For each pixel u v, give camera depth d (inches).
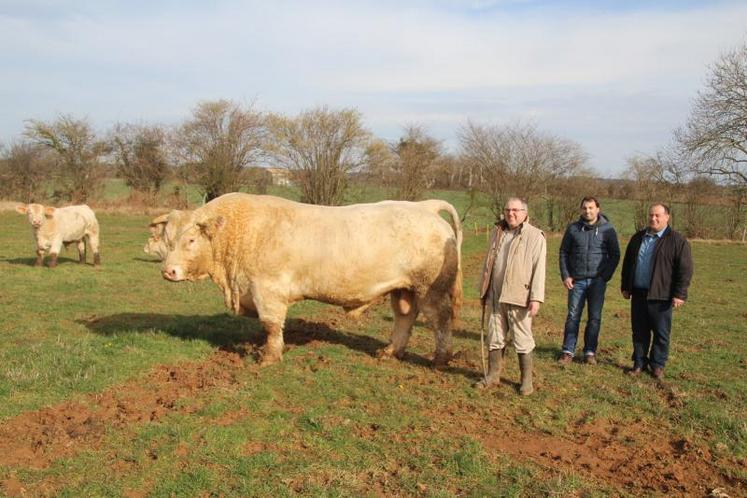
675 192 1357.0
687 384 277.1
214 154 1631.4
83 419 212.5
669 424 229.9
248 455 189.2
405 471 181.5
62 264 626.2
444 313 283.9
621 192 1561.3
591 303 308.2
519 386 262.5
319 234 272.8
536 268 243.1
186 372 267.4
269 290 275.6
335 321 392.8
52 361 270.1
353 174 1459.2
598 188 1462.8
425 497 168.2
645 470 189.9
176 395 238.8
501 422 224.2
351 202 1469.0
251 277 277.7
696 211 1337.4
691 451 204.7
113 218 1354.6
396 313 299.1
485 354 318.3
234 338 333.4
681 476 186.7
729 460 199.6
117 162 1763.0
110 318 376.2
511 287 245.8
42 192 1699.1
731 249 1107.9
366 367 281.6
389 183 1469.0
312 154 1425.9
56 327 347.6
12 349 290.4
